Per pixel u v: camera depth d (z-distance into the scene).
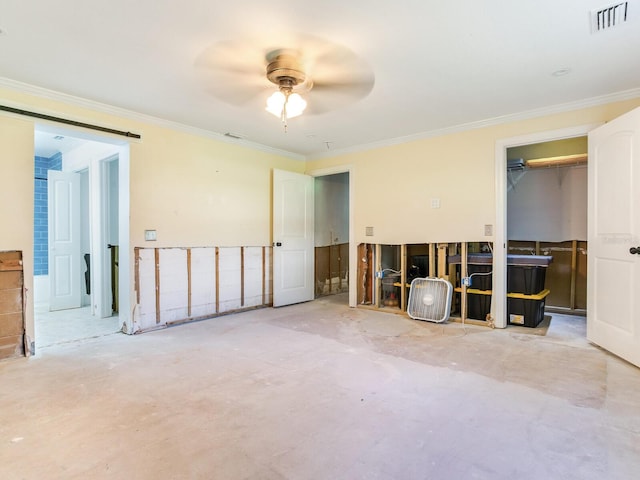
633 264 2.72
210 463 1.58
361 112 3.64
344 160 5.20
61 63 2.63
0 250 2.91
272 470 1.53
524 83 2.97
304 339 3.47
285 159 5.39
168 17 2.07
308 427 1.87
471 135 4.06
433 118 3.83
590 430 1.83
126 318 3.75
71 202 5.18
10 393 2.28
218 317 4.43
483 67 2.69
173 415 2.00
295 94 2.73
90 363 2.83
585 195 4.54
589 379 2.47
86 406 2.11
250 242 4.89
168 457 1.62
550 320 4.22
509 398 2.19
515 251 5.01
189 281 4.21
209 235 4.41
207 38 2.30
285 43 2.36
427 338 3.48
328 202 6.26
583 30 2.21
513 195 5.02
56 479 1.47
